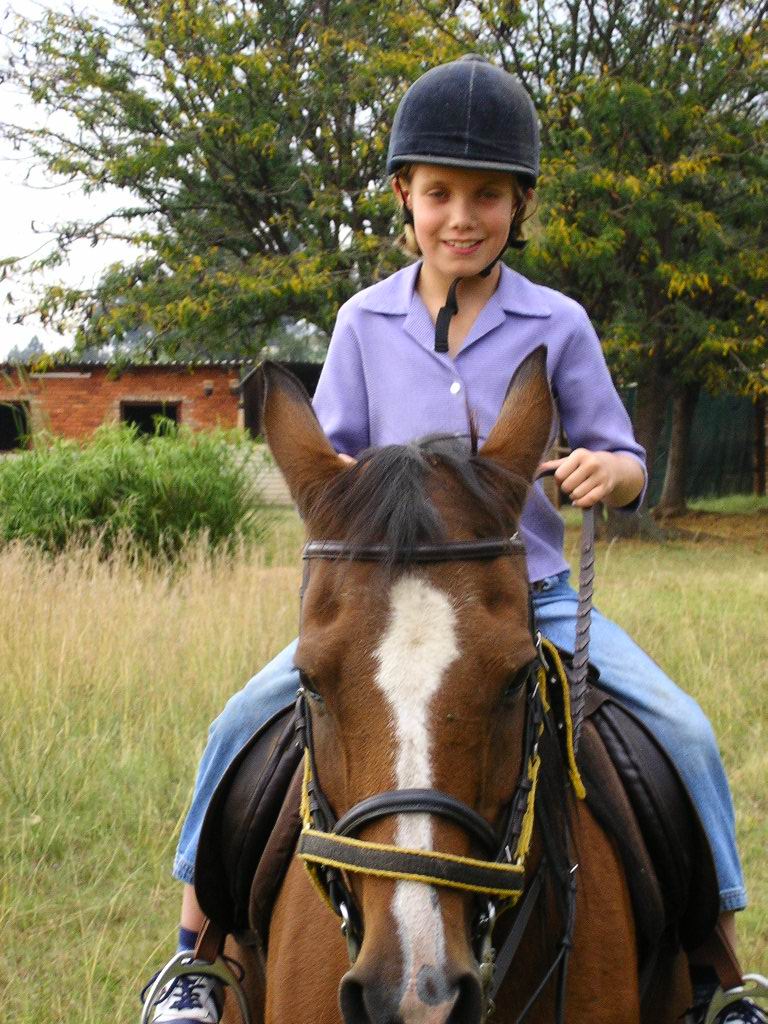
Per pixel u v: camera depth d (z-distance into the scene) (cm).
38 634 715
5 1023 386
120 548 1100
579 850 232
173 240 1886
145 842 508
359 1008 170
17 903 455
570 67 1595
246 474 1237
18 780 554
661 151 1553
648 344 1482
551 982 223
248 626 744
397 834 176
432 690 180
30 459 1171
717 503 2212
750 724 665
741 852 514
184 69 1780
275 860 242
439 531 189
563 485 240
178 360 2122
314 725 198
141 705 652
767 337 1538
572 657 254
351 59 1762
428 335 265
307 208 1856
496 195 259
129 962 422
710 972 272
